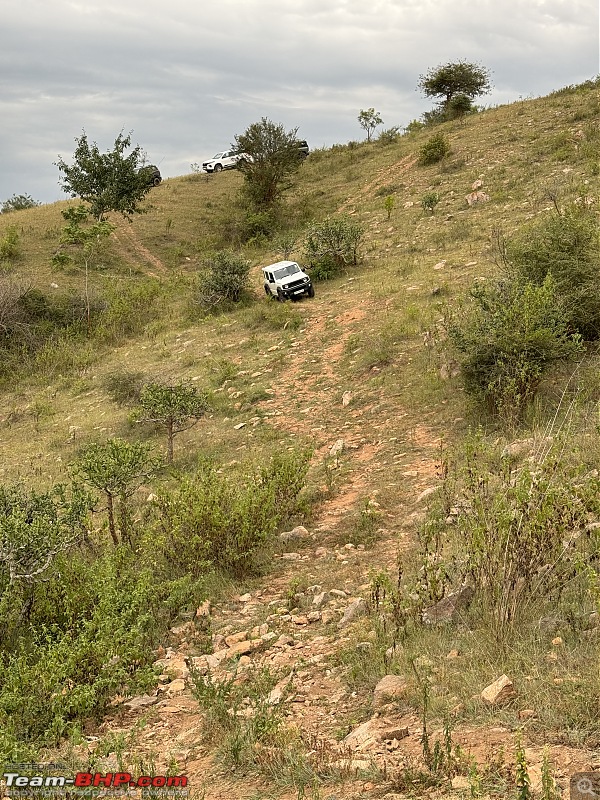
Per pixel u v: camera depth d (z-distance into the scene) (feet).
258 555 31.83
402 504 34.73
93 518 43.80
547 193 93.35
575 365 44.45
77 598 25.68
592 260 49.75
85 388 81.87
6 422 75.77
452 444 41.60
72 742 17.60
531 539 19.08
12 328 102.37
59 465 58.39
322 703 18.26
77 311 108.78
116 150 139.74
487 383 43.37
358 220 121.29
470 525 22.12
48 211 162.71
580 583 19.90
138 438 61.16
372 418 51.13
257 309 89.76
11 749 16.19
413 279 81.41
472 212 103.04
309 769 14.39
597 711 13.91
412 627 20.63
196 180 182.50
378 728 15.65
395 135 182.29
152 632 25.40
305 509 36.42
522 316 43.04
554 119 139.44
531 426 38.09
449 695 16.26
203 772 15.72
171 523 32.14
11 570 26.05
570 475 21.81
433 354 57.82
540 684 15.43
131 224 149.79
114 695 21.38
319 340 73.00
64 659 21.20
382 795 12.93
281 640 23.12
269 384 65.16
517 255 53.31
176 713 19.74
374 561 28.71
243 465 47.67
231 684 18.99
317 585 27.53
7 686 19.98
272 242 128.16
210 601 28.04
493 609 19.24
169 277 123.24
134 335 100.32
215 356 77.82
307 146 184.96
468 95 186.50
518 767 11.80
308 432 52.24
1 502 31.50
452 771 12.96
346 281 91.81
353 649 20.68
